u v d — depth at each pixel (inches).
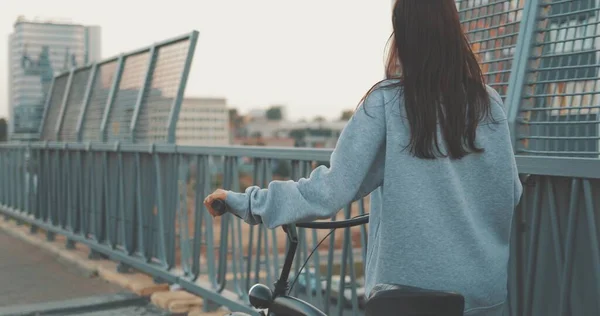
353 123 77.0
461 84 76.0
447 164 74.7
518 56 116.6
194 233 203.2
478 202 76.7
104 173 268.5
